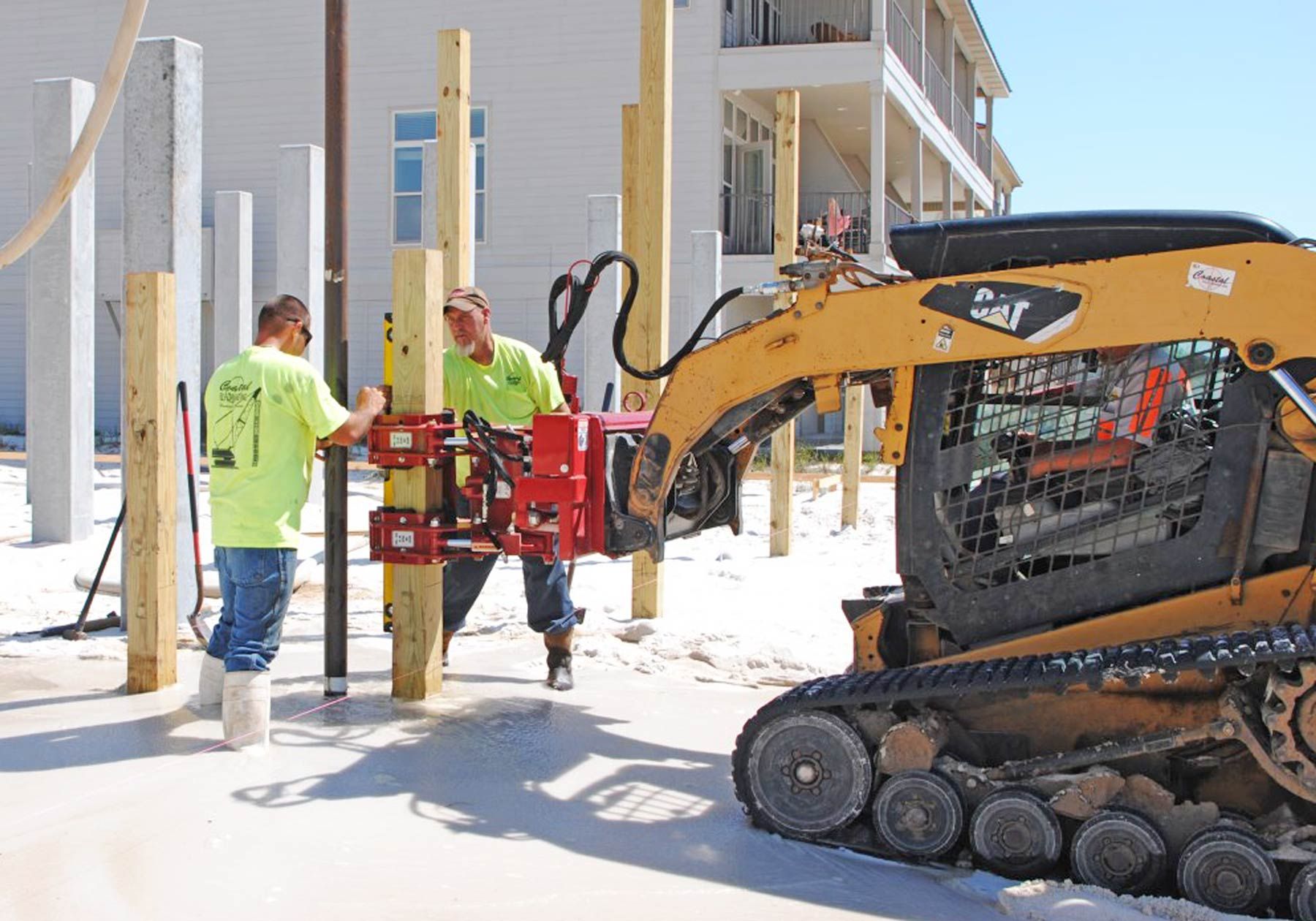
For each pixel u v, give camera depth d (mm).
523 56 21516
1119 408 4164
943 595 4363
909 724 4074
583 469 5164
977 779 4016
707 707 5910
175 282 5977
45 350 10477
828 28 21812
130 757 4973
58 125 10484
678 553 10555
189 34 22922
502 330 21984
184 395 6617
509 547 5355
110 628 7363
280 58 22547
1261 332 3902
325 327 5879
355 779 4770
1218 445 4035
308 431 5301
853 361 4391
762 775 4250
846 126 24578
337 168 5816
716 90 20734
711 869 3975
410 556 5617
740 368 4602
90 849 4004
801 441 22641
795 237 9727
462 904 3660
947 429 4328
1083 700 4008
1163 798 3846
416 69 21906
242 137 22812
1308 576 3977
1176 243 4027
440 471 5727
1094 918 3596
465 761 5027
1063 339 4102
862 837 4184
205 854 3979
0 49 23828
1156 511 4141
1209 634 4078
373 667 6672
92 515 10805
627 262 5211
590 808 4508
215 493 5230
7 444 20906
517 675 6480
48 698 5863
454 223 7234
